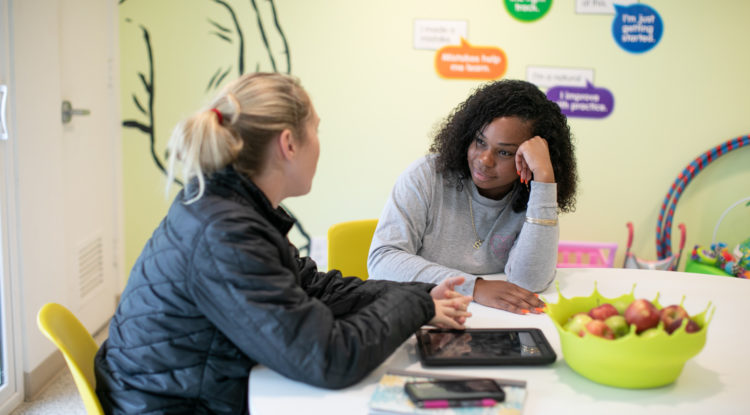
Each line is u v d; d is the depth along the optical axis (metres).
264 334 0.99
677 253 2.99
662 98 2.87
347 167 3.01
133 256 3.04
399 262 1.53
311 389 1.04
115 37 2.84
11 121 2.01
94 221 2.72
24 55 2.05
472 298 1.37
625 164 2.94
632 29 2.81
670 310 1.04
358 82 2.92
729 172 2.90
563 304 1.17
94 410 1.08
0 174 1.96
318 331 1.00
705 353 1.20
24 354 2.16
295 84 1.15
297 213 3.06
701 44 2.81
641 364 1.01
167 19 2.86
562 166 1.64
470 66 2.89
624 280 1.65
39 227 2.20
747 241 2.75
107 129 2.83
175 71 2.90
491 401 0.97
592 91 2.88
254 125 1.08
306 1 2.85
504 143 1.51
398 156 3.00
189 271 1.01
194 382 1.07
